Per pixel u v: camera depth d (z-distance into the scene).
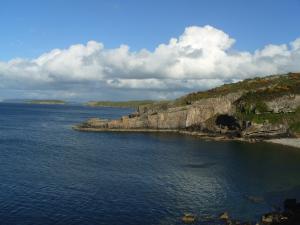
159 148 130.00
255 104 165.38
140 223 58.56
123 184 79.75
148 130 182.38
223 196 73.00
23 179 81.44
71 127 199.25
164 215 62.12
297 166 100.94
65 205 65.38
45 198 68.75
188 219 59.81
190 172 92.50
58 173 88.12
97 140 149.12
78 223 57.94
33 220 58.53
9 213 60.97
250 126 157.75
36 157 107.88
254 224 58.69
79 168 94.19
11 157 106.62
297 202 68.94
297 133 154.25
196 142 146.00
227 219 60.44
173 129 182.62
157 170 94.06
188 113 180.12
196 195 73.31
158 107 193.88
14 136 156.00
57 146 130.88
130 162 103.69
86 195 71.25
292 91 173.38
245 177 88.06
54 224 57.31
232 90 192.88
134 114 198.50
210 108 178.50
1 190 72.62
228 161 106.94
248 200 70.94
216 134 166.38
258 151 124.94
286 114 161.12
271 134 156.75
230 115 170.00
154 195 72.50
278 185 81.44
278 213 62.81
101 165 98.56
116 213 62.41
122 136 162.62
